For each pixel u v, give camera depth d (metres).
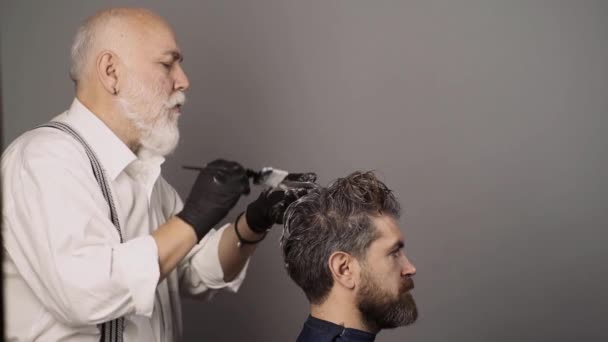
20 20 2.30
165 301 1.64
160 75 1.51
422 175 2.33
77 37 1.53
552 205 2.29
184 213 1.41
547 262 2.30
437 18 2.31
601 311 2.28
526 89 2.30
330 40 2.33
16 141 1.46
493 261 2.31
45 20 2.30
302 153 2.34
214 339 2.36
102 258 1.30
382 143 2.33
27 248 1.32
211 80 2.34
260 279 2.34
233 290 1.81
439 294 2.33
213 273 1.76
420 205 2.33
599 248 2.29
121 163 1.48
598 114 2.28
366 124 2.33
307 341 1.25
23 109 2.30
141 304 1.32
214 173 1.44
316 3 2.33
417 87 2.32
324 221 1.25
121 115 1.49
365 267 1.23
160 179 1.78
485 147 2.31
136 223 1.55
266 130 2.33
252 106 2.34
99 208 1.38
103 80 1.47
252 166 2.33
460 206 2.32
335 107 2.34
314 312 1.29
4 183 1.37
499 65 2.30
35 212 1.31
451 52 2.31
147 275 1.31
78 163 1.38
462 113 2.31
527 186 2.30
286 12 2.33
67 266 1.28
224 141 2.34
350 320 1.24
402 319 1.25
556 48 2.29
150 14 1.55
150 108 1.50
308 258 1.25
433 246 2.33
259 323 2.34
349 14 2.33
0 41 2.29
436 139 2.32
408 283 1.27
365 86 2.33
